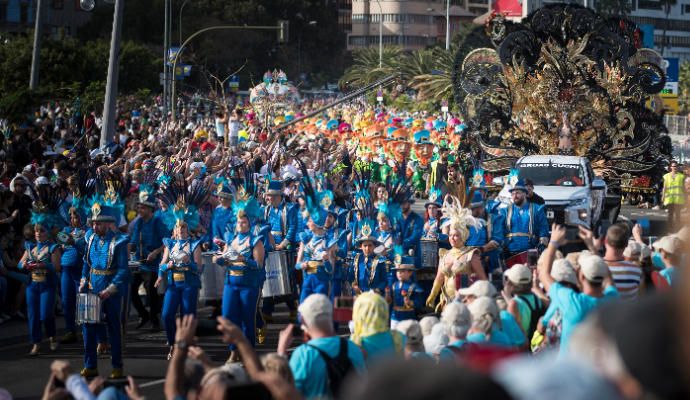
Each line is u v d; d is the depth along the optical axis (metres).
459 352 10.06
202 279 19.80
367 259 18.12
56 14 146.00
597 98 45.94
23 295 22.09
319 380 9.08
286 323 21.73
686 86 124.69
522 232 21.50
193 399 8.72
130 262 20.58
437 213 21.48
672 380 3.23
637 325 3.37
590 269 10.56
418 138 44.84
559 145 45.94
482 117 46.53
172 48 76.56
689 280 3.04
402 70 100.00
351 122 66.69
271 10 161.50
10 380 16.55
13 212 22.33
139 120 59.06
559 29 46.03
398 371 3.20
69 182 19.16
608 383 3.57
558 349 10.61
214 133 58.44
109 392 9.02
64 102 47.56
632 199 47.28
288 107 66.12
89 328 16.45
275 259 20.02
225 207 19.36
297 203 22.69
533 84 46.09
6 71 61.88
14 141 33.66
